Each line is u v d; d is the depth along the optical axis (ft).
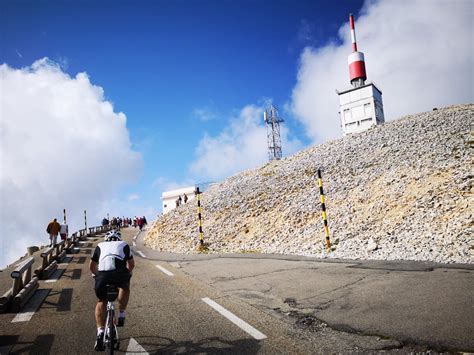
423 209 42.52
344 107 183.11
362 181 60.85
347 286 23.43
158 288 28.32
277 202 68.49
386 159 68.18
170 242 72.90
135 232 129.70
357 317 17.31
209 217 77.56
